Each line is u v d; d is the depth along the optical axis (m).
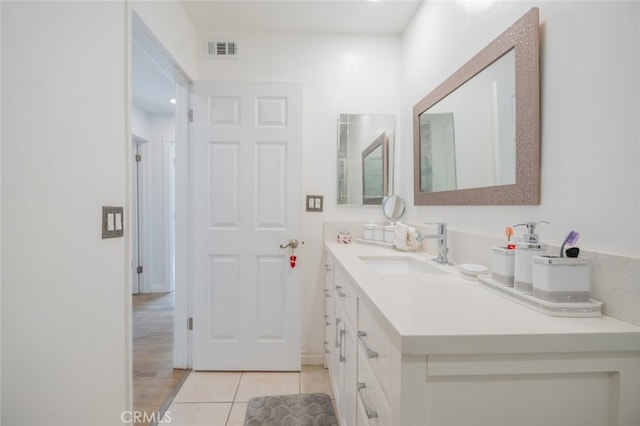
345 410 1.32
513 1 1.07
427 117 1.73
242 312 2.09
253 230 2.08
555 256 0.79
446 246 1.43
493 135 1.17
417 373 0.61
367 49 2.23
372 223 2.19
